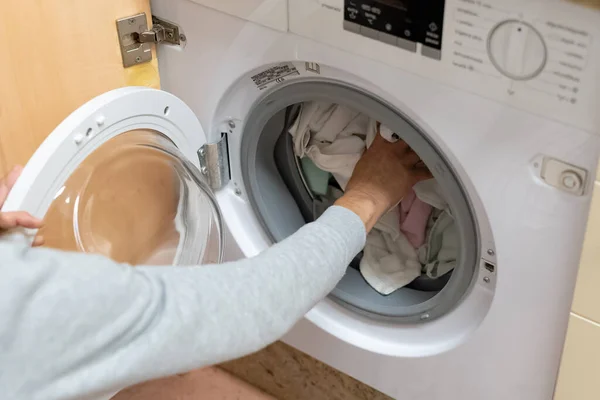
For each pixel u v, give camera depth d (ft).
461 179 3.11
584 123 2.57
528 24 2.52
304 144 3.87
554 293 3.03
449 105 2.87
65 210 3.19
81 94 3.33
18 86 3.07
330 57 3.10
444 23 2.71
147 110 3.31
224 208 4.05
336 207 3.14
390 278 3.93
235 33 3.33
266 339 2.54
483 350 3.44
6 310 1.95
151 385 5.07
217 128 3.83
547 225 2.88
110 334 2.11
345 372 4.22
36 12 3.01
